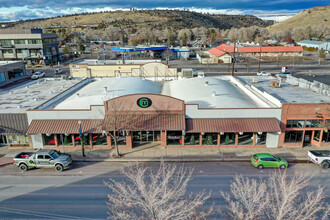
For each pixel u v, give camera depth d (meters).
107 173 26.47
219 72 83.62
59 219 19.58
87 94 37.25
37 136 32.03
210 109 30.94
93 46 170.12
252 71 84.81
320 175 25.72
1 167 28.12
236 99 34.75
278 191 21.69
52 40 107.00
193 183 24.22
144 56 122.56
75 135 32.00
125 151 31.31
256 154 27.91
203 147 32.03
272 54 117.94
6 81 66.62
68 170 27.27
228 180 24.81
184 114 31.00
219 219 19.03
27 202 21.73
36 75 74.31
